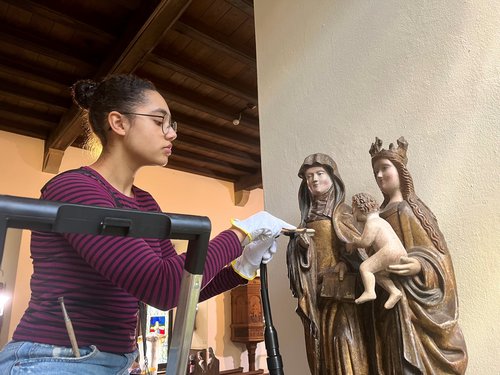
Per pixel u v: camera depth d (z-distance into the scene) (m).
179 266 0.63
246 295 4.52
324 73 1.01
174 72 2.94
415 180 0.78
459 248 0.70
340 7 1.00
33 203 0.40
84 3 2.33
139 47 2.35
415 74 0.81
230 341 4.58
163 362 3.89
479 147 0.69
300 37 1.10
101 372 0.67
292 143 1.06
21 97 3.04
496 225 0.66
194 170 4.59
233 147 4.25
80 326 0.66
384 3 0.90
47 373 0.62
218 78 2.96
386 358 0.63
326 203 0.75
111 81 0.79
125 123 0.77
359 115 0.90
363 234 0.65
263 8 1.25
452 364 0.58
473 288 0.67
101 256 0.60
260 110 1.19
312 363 0.73
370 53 0.91
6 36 2.48
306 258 0.75
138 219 0.44
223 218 4.82
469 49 0.73
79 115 2.87
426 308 0.60
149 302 0.62
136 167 0.81
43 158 3.70
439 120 0.76
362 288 0.67
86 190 0.66
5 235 0.38
